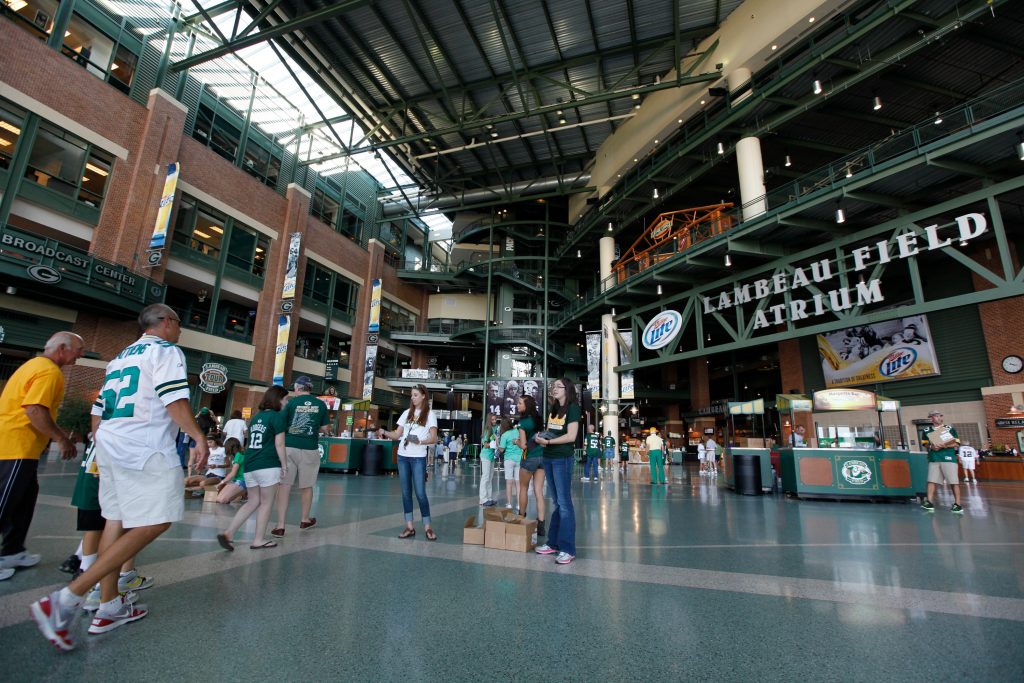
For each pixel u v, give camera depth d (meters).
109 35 19.03
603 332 27.70
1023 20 15.64
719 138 22.47
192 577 3.64
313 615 2.91
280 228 27.23
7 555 3.56
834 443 12.03
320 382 29.95
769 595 3.51
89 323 17.56
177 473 2.71
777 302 28.12
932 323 20.30
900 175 15.06
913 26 16.16
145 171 19.47
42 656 2.25
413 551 4.73
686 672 2.26
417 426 5.55
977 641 2.67
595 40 21.92
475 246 43.75
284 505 5.40
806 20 17.34
